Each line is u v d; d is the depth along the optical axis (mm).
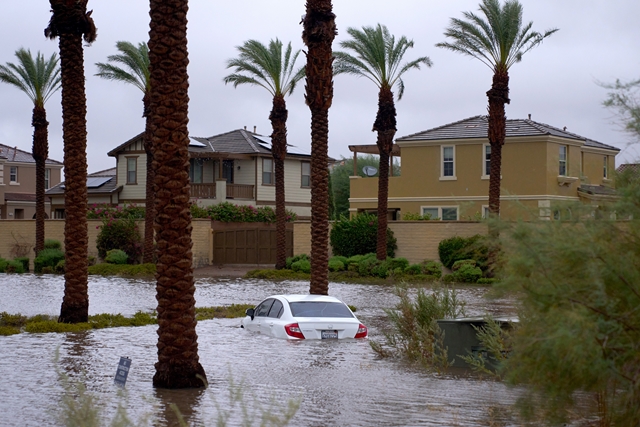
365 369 12336
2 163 67688
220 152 54844
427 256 38875
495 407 9602
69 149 18719
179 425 8688
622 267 5391
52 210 63188
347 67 36938
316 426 8750
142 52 39812
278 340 15406
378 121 37500
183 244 11312
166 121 11484
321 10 22938
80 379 11555
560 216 5867
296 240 43969
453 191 44438
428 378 11570
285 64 40688
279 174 40781
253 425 8695
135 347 15102
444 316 13961
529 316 5910
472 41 33625
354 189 47969
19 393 10438
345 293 29016
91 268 41188
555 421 5941
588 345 5094
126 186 57312
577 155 43781
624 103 6109
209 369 12352
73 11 18484
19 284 33719
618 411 5773
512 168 42250
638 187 5770
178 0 11695
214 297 27703
